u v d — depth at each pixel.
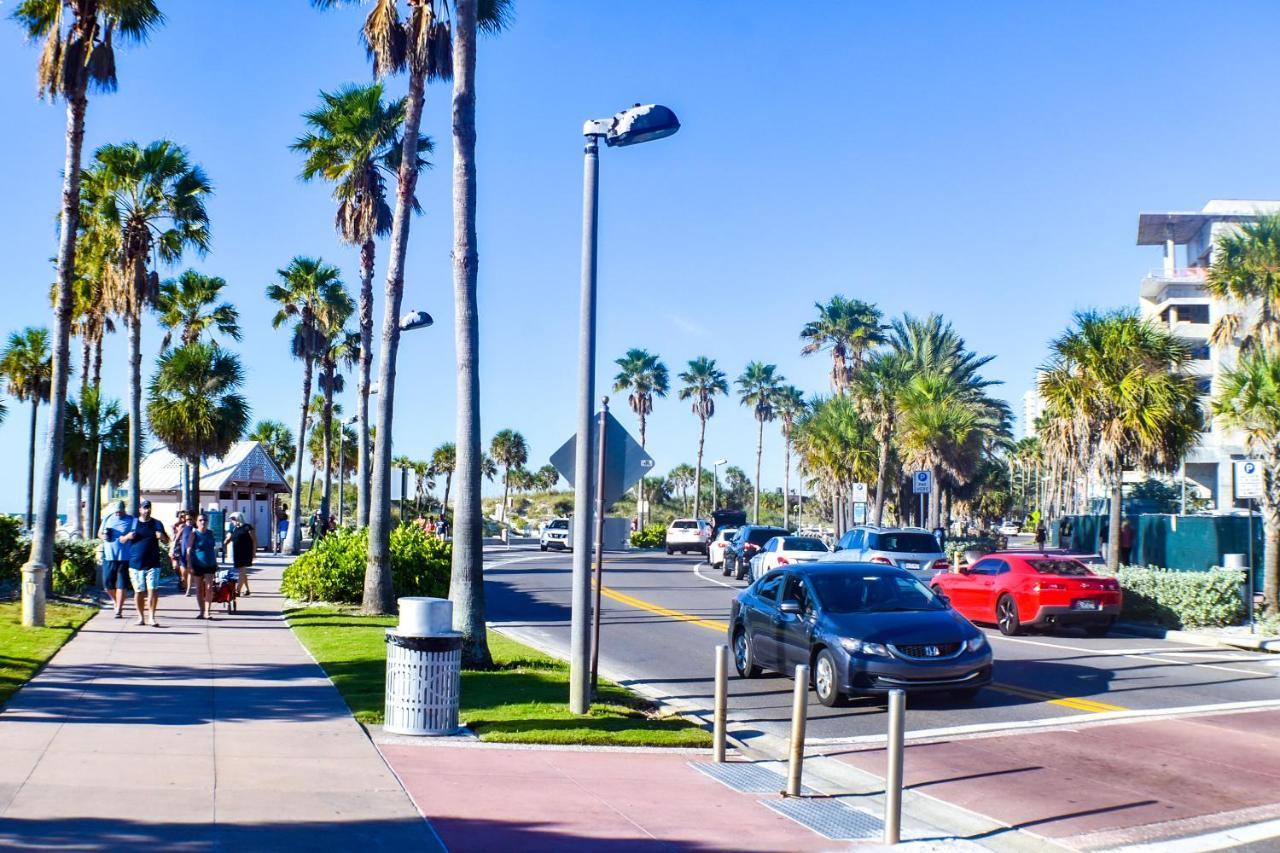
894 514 54.03
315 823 6.98
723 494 116.25
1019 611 19.70
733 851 6.96
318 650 15.09
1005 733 11.13
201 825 6.76
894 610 13.23
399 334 21.30
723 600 27.77
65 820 6.68
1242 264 29.62
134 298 30.94
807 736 11.09
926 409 40.72
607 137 11.55
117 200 31.36
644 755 9.77
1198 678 14.74
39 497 20.72
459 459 14.55
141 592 17.67
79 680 12.02
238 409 38.75
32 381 47.12
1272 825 7.80
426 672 9.93
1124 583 21.62
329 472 50.03
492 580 34.31
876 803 8.43
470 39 14.84
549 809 7.70
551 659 15.29
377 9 20.86
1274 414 21.08
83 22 20.80
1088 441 25.91
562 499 134.00
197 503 38.94
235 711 10.50
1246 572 22.73
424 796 7.81
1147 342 25.22
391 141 28.33
